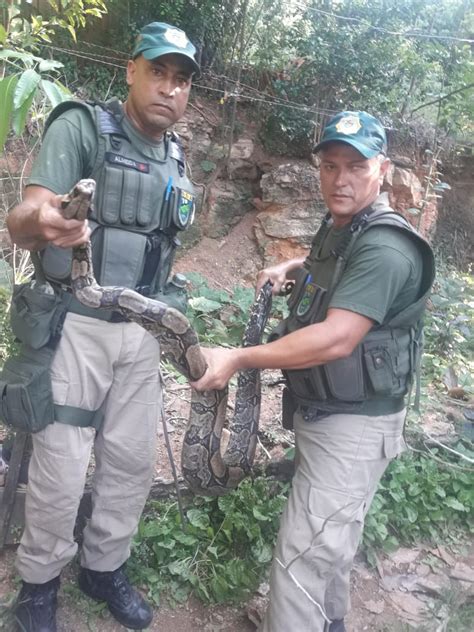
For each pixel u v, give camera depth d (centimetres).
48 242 217
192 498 377
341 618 295
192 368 245
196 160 892
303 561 256
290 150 925
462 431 497
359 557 380
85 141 244
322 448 267
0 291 482
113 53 823
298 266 333
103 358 263
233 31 904
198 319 662
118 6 812
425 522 409
